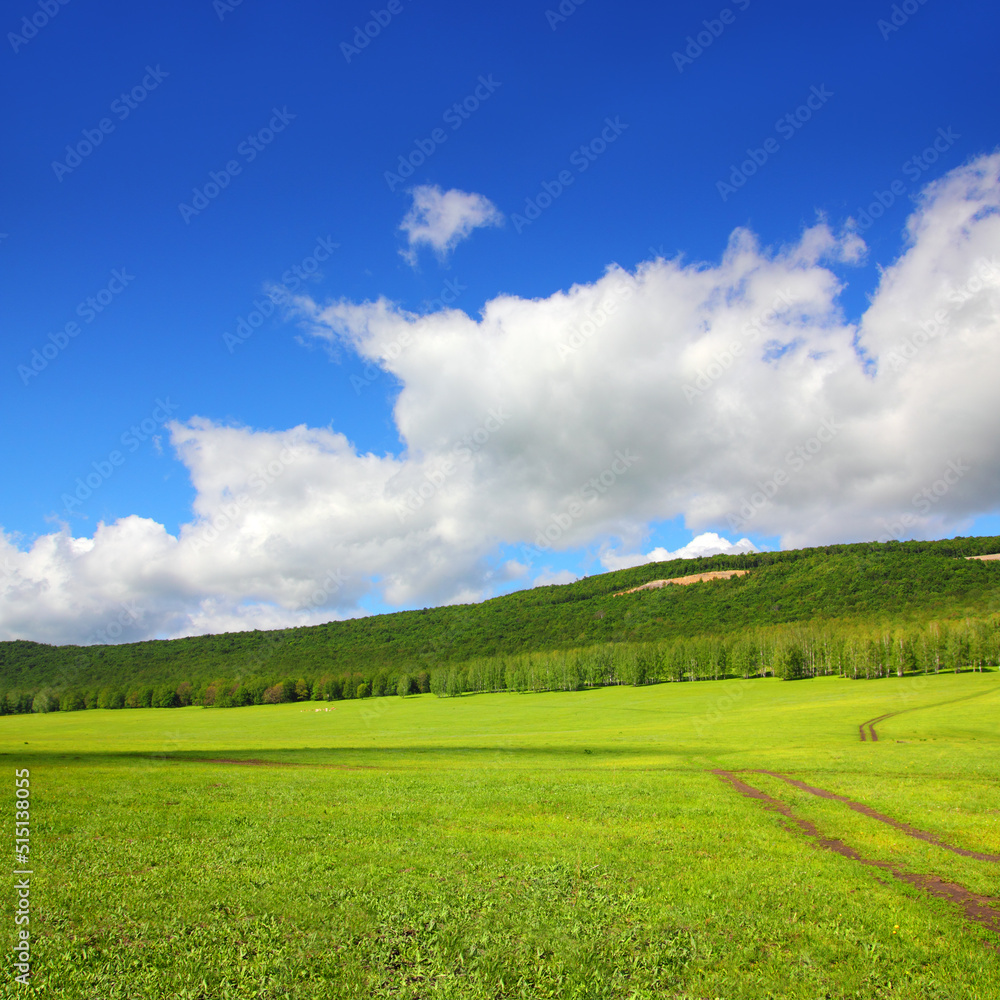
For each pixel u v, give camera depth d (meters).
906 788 30.86
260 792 30.50
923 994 11.23
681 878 17.55
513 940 13.40
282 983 11.35
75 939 13.00
